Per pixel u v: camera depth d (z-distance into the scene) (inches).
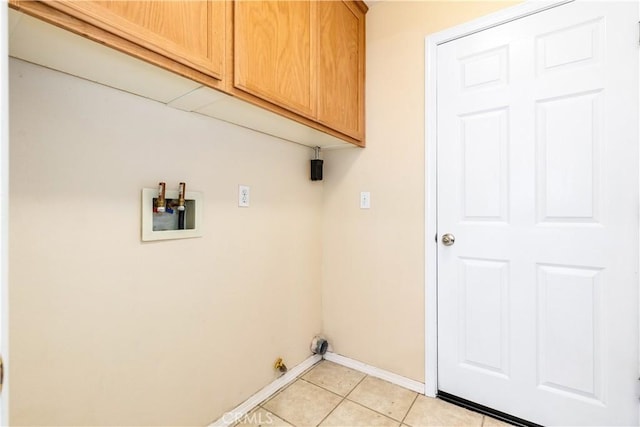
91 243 39.9
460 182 62.8
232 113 52.1
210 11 39.3
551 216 53.9
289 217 73.3
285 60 51.0
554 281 53.9
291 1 52.3
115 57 33.1
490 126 59.3
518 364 57.2
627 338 48.4
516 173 56.8
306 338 78.7
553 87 53.2
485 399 60.7
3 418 18.6
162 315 48.0
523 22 55.7
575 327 52.2
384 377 73.1
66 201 37.6
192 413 52.3
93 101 39.7
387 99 72.1
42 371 36.1
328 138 70.1
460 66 62.4
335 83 64.1
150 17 33.1
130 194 43.8
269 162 67.6
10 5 24.3
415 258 68.6
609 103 49.0
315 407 62.8
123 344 43.3
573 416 52.5
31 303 35.1
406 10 69.1
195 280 52.7
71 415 38.4
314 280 81.4
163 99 45.6
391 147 71.7
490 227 59.7
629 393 48.3
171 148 48.6
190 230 51.4
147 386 46.1
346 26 67.8
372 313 75.2
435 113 65.4
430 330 66.4
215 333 56.2
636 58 47.1
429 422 57.8
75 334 38.6
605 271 49.8
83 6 28.1
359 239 77.2
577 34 51.2
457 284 63.6
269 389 67.1
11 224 33.7
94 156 39.9
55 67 35.7
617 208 48.8
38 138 35.4
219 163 56.4
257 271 64.9
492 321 59.8
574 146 51.7
